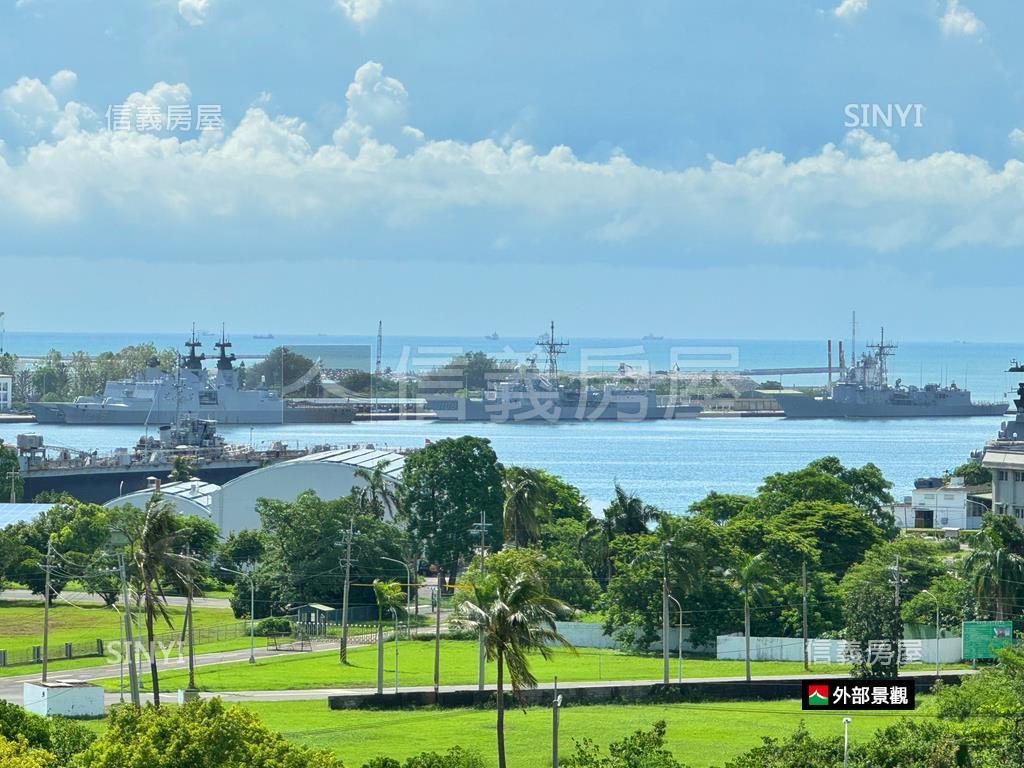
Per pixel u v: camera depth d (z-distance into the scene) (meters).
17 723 169.50
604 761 173.00
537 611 179.62
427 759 168.38
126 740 148.38
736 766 173.62
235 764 142.75
